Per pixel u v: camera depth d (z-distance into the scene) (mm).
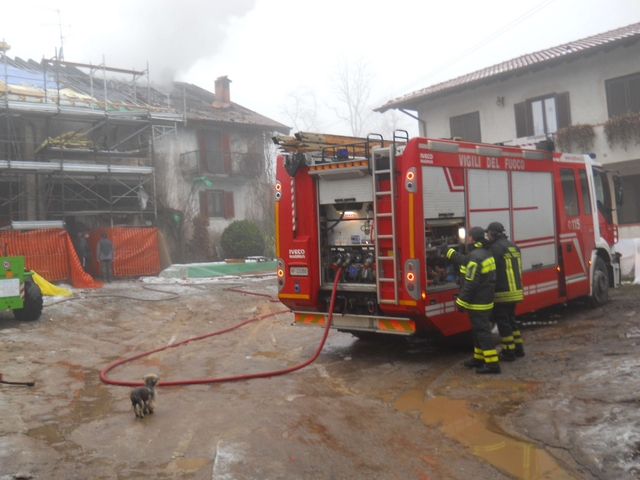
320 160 8297
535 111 20344
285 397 6445
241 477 4324
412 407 5949
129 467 4602
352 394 6516
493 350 6914
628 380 5852
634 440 4441
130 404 6375
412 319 7402
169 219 26312
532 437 4871
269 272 22156
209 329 11352
